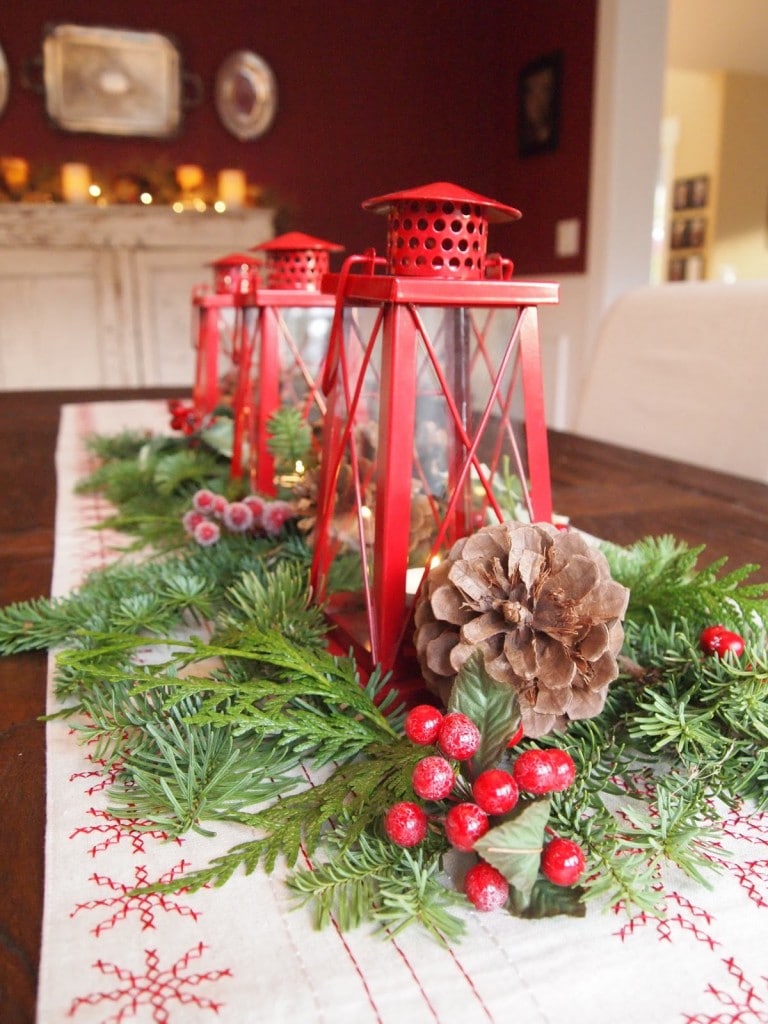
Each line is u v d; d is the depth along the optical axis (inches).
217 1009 9.0
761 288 39.6
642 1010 9.2
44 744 14.3
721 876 11.4
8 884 10.9
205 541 22.0
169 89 113.1
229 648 14.9
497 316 15.3
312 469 21.3
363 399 15.9
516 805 10.5
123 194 114.5
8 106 108.8
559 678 12.0
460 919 10.3
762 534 26.0
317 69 117.7
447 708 12.1
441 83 121.6
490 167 124.9
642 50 89.7
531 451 15.9
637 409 44.5
